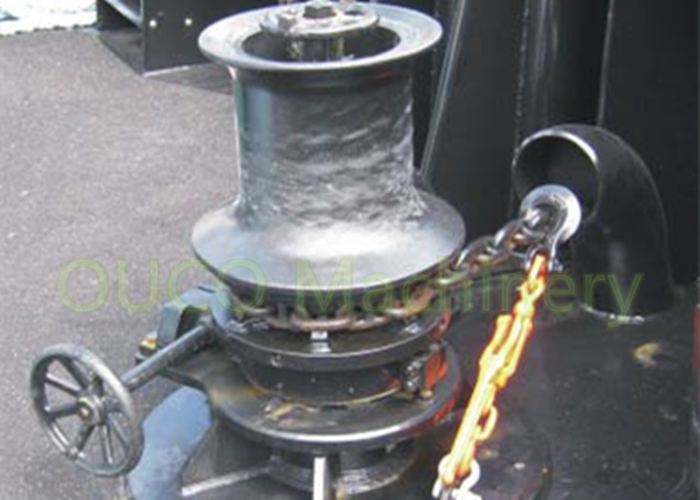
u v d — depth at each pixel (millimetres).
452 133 1847
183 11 3320
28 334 1912
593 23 1843
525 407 1550
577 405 1553
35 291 2062
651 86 1784
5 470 1560
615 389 1588
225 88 3209
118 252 2211
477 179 1898
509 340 1185
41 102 3090
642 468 1418
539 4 1797
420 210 1229
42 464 1570
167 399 1504
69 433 1625
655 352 1678
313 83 1089
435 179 1859
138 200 2453
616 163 1637
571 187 1679
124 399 1146
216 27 1220
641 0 1726
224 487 1300
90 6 3896
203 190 2502
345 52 1207
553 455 1446
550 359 1662
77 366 1193
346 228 1162
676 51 1775
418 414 1221
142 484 1332
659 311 1782
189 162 2666
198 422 1447
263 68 1078
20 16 3809
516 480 1313
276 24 1142
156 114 3002
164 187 2521
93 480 1530
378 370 1210
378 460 1298
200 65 3387
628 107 1783
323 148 1126
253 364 1248
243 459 1315
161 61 3336
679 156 1840
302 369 1176
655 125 1809
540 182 1701
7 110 3025
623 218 1686
